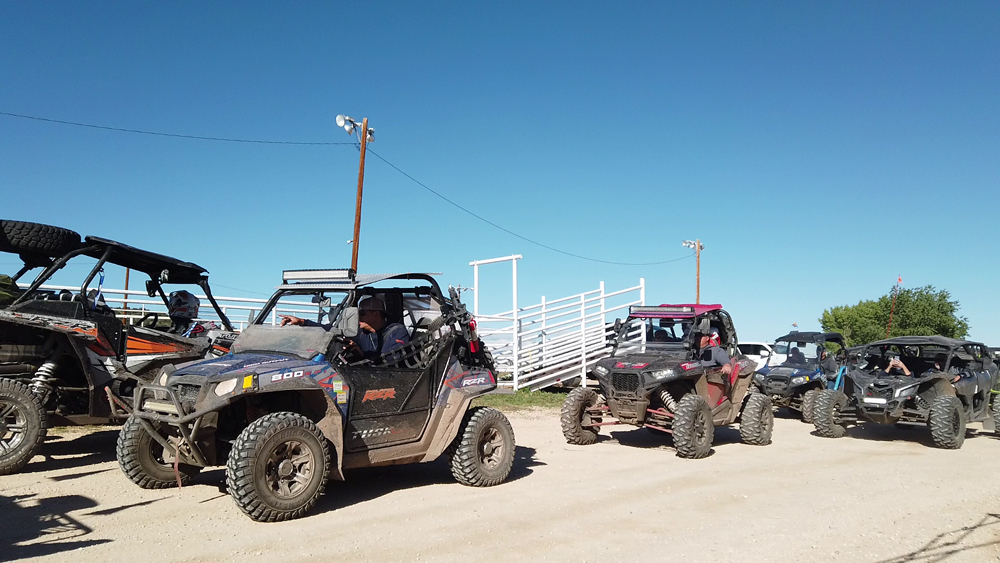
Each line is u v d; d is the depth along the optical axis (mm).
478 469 6984
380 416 6402
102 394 7656
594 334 18250
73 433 9523
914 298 43719
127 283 13883
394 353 6785
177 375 5641
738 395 10734
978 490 7309
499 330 17094
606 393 10039
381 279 6738
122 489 6398
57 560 4418
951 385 11680
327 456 5719
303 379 5734
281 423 5422
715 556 4871
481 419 7156
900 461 9219
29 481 6664
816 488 7254
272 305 7023
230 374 5434
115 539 4902
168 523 5328
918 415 11070
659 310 10992
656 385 9516
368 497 6480
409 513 5867
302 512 5539
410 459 6711
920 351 13328
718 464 8703
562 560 4715
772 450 10109
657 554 4887
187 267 9078
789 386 14242
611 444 10539
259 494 5258
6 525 5207
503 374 18312
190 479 6695
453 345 7219
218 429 5867
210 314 14234
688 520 5828
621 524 5656
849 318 48281
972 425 14219
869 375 12125
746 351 19953
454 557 4719
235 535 5047
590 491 6918
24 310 7266
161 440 5852
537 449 9828
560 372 17609
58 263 7750
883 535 5488
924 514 6195
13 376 7250
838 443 11086
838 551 5051
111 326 7777
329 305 6750
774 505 6441
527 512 5992
